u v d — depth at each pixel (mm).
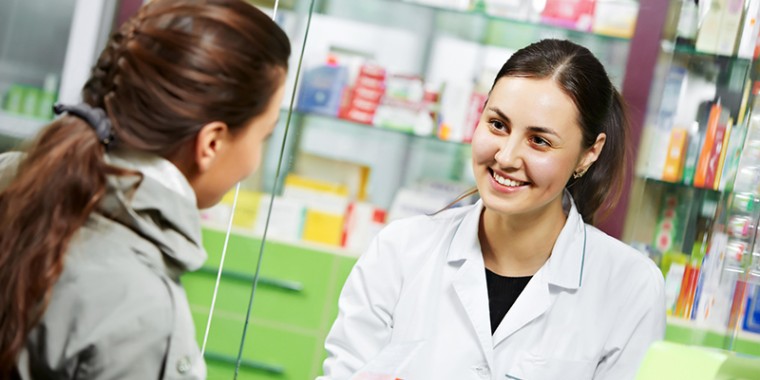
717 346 2586
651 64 3221
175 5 1064
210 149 1080
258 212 3311
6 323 957
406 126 3488
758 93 2773
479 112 3475
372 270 1913
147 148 1041
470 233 1852
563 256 1822
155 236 1044
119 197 1021
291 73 2227
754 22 3092
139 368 995
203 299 2627
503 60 3594
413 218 1988
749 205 2539
